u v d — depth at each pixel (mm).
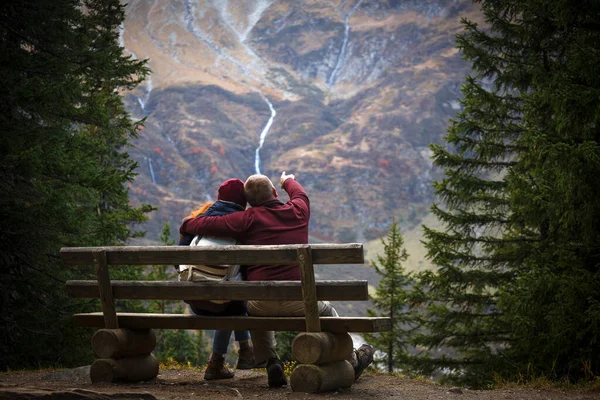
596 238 9359
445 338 15375
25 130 10367
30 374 5746
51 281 10664
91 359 11422
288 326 4191
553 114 9180
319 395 4008
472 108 14648
